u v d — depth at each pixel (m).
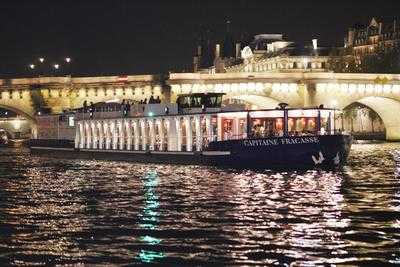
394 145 193.25
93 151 130.50
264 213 53.19
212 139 100.62
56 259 38.41
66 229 46.94
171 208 56.56
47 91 189.00
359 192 67.44
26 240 43.31
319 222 48.78
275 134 96.00
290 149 89.69
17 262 37.81
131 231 45.97
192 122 105.00
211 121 100.75
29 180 84.94
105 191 70.31
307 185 73.25
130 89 195.38
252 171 89.88
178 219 50.66
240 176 83.31
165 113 112.19
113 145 125.62
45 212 55.03
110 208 57.03
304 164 89.69
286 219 50.19
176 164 106.06
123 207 57.56
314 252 39.38
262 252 39.50
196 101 106.56
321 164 89.44
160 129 112.25
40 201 62.34
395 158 126.56
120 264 37.34
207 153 99.12
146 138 116.38
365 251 39.50
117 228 47.12
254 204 58.47
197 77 195.88
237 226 47.41
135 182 79.31
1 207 58.25
